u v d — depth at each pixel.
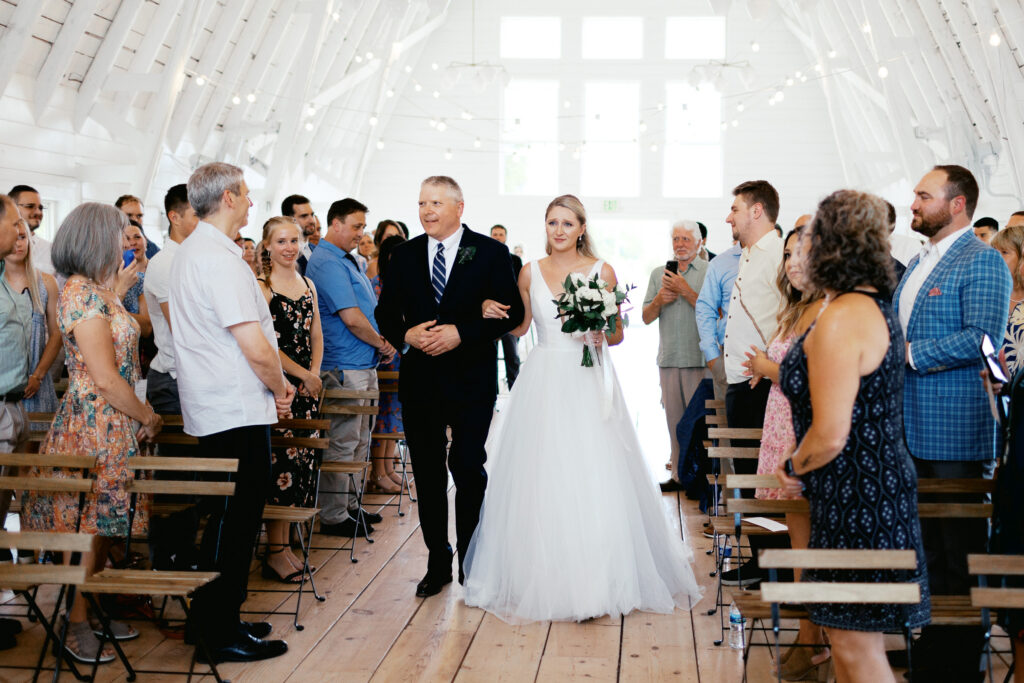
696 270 6.04
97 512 3.36
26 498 3.45
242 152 12.70
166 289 4.13
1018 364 3.63
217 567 3.35
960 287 3.19
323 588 4.20
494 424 8.27
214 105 11.56
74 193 9.52
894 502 2.31
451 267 4.16
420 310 4.17
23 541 2.55
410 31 15.93
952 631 3.10
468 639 3.60
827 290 2.38
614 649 3.51
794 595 2.23
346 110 15.33
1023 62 8.99
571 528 3.84
